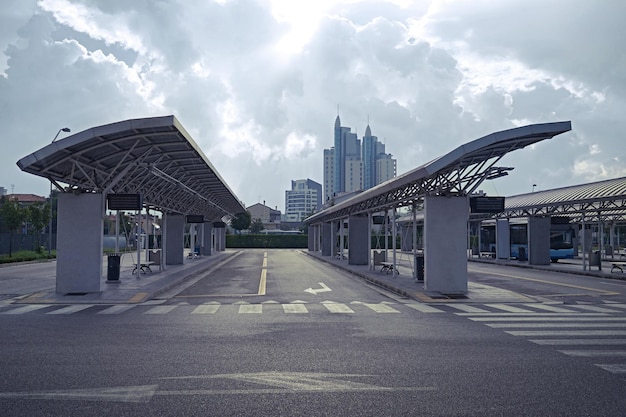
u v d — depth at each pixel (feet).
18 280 78.54
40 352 28.14
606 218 131.03
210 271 98.84
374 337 32.71
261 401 19.77
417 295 56.29
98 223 58.39
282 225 492.54
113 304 50.34
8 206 148.05
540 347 29.71
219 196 132.57
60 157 52.01
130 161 61.52
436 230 59.93
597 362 26.12
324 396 20.39
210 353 27.91
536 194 126.41
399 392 20.93
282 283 74.43
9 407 19.06
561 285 71.46
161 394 20.62
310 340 31.65
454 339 32.07
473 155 57.47
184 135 54.08
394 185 64.80
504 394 20.75
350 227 112.27
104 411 18.66
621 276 81.82
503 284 72.90
